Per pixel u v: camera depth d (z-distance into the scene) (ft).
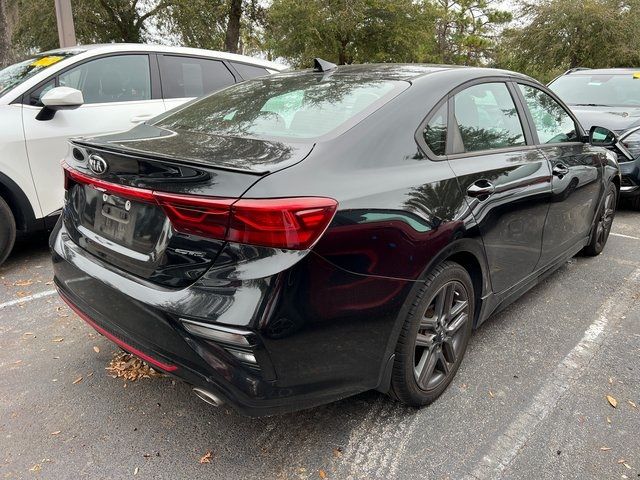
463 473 7.25
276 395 6.27
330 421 8.23
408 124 7.87
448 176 8.06
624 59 61.77
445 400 8.79
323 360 6.52
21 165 13.35
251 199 5.93
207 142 7.43
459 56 106.93
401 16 66.95
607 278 14.30
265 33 65.51
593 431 8.11
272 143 7.15
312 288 6.18
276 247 5.98
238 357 6.04
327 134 7.28
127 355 9.96
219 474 7.15
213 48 53.88
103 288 7.23
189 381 6.54
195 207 6.12
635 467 7.41
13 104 13.57
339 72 9.64
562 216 11.74
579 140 13.23
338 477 7.14
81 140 7.96
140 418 8.22
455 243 7.91
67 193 8.69
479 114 9.48
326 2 60.18
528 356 10.23
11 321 11.23
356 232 6.54
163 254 6.57
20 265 14.49
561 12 64.85
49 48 48.01
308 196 6.19
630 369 9.85
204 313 6.07
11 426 7.97
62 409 8.39
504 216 9.20
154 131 8.59
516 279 10.39
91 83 15.24
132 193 6.75
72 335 10.68
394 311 7.15
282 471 7.23
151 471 7.18
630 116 21.98
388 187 7.08
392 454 7.57
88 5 46.88
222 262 6.11
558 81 27.91
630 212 22.70
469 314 9.02
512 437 7.95
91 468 7.20
